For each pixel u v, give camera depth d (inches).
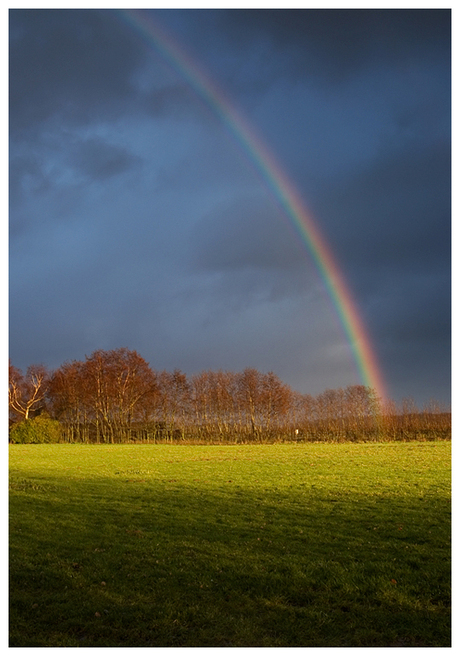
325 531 708.0
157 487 1090.7
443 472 1321.4
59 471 1401.3
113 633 435.8
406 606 482.0
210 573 552.7
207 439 3821.4
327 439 3408.0
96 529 714.2
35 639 425.1
